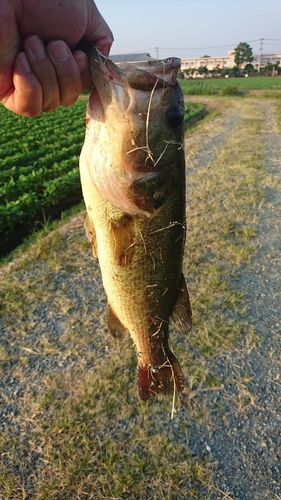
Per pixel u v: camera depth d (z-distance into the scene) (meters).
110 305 0.33
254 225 1.03
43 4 0.20
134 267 0.30
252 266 0.83
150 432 0.49
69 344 0.62
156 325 0.34
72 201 1.38
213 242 0.92
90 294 0.74
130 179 0.26
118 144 0.25
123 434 0.49
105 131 0.25
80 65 0.22
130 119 0.25
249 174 1.45
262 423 0.50
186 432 0.49
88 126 0.26
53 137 2.31
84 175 0.28
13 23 0.19
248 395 0.54
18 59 0.20
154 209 0.28
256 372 0.57
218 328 0.65
